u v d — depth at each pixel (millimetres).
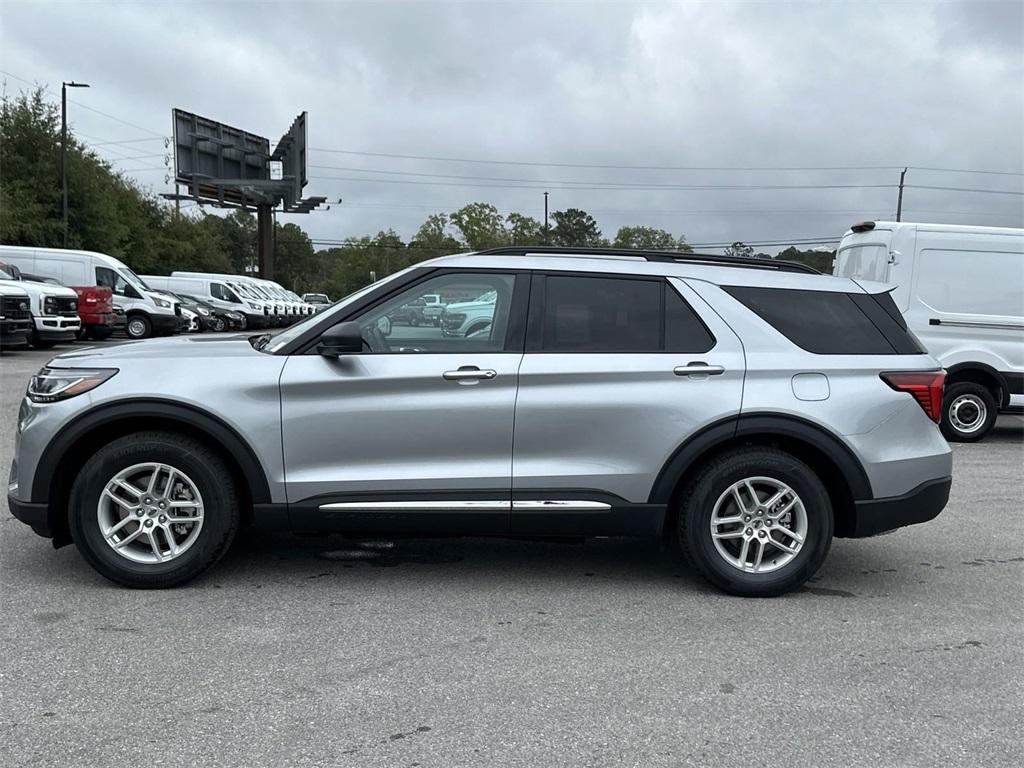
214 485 4230
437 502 4250
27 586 4355
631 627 4008
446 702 3211
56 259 22875
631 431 4262
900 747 2951
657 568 4930
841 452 4309
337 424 4203
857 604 4383
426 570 4809
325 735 2945
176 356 4312
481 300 4367
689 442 4270
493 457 4270
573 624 4035
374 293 4344
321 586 4492
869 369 4398
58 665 3449
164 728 2965
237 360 4273
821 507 4340
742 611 4254
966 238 9438
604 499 4301
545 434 4250
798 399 4297
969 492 7125
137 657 3543
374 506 4238
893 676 3520
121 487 4250
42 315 17375
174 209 59250
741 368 4309
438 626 3973
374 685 3340
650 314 4406
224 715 3068
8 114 36031
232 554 5008
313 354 4273
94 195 38250
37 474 4180
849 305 4539
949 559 5199
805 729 3062
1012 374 9516
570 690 3332
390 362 4230
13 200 34094
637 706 3211
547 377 4246
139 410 4145
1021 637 3965
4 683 3281
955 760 2873
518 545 5344
